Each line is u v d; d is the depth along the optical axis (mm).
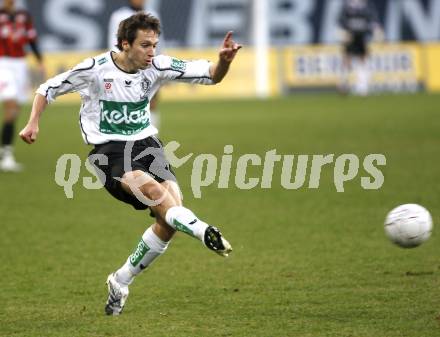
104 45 117688
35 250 33781
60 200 45625
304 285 27547
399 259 30922
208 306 25312
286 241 34625
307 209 41625
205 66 25156
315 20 122938
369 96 114250
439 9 124000
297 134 72000
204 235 21578
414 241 25172
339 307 24797
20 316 24516
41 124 87312
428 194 44719
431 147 62656
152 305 25547
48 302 26062
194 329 22891
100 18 117688
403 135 69938
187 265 30844
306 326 22953
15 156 62844
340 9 122875
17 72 56688
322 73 120188
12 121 56406
